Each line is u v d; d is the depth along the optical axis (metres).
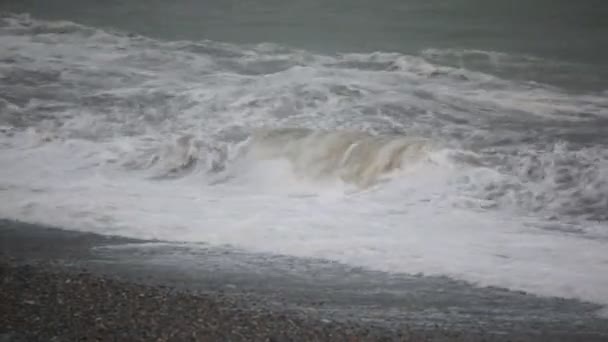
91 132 56.69
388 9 96.94
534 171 46.31
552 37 87.69
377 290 30.89
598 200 42.69
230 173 50.09
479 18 94.06
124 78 67.94
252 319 26.70
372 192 45.72
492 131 56.09
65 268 32.72
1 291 28.80
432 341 25.39
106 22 89.06
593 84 71.31
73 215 41.16
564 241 36.81
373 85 66.94
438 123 57.94
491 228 39.09
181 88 65.00
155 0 99.00
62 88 65.06
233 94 63.03
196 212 42.09
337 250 36.00
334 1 99.31
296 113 59.19
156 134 55.94
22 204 42.91
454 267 33.47
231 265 33.91
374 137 50.25
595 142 53.41
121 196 45.03
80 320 26.09
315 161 49.34
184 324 25.97
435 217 40.97
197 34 85.56
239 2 99.00
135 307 27.42
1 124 57.84
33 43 77.75
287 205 43.66
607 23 92.19
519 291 30.80
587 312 28.58
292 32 87.50
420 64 74.81
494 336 26.09
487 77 72.75
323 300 29.52
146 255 35.12
